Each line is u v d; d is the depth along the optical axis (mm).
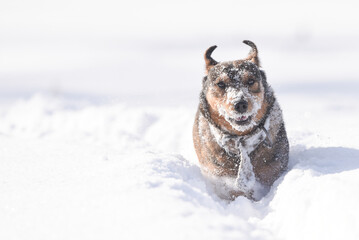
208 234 4828
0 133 13188
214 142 7738
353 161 7676
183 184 6289
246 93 7367
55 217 5461
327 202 5727
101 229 5016
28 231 5188
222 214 5824
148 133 13383
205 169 8031
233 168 7746
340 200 5645
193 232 4848
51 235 5008
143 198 5684
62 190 6402
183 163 7875
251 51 8742
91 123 14648
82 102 20562
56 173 7648
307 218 5684
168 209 5363
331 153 8414
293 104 18984
